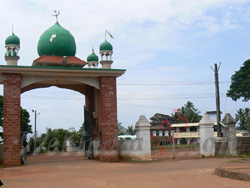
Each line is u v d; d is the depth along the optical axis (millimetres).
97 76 19234
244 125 46750
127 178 10594
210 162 16031
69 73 18438
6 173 14117
